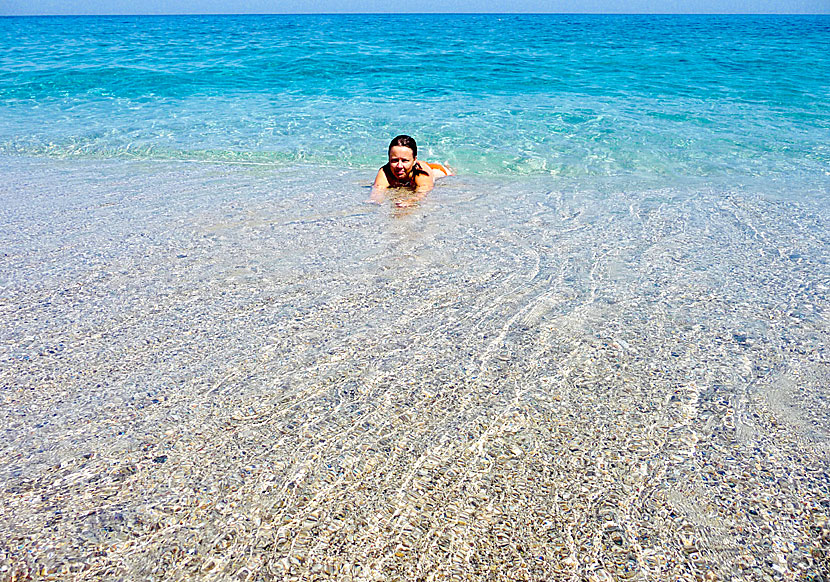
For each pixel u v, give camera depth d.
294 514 1.82
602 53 17.12
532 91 11.15
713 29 32.75
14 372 2.52
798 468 2.01
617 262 3.74
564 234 4.25
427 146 7.33
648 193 5.41
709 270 3.62
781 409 2.31
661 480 1.96
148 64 14.27
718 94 10.52
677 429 2.21
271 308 3.10
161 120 8.72
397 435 2.16
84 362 2.60
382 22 57.59
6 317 2.99
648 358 2.66
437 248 3.96
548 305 3.15
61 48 19.05
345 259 3.75
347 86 11.77
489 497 1.90
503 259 3.77
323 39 23.47
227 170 6.24
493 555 1.70
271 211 4.75
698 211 4.82
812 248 3.97
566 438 2.15
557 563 1.68
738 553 1.70
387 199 5.14
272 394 2.38
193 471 1.98
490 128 8.21
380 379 2.49
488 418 2.26
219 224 4.41
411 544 1.73
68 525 1.76
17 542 1.70
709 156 6.82
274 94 10.96
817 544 1.73
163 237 4.12
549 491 1.92
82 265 3.63
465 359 2.65
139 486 1.91
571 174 6.20
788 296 3.27
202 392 2.39
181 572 1.63
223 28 38.09
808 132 7.83
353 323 2.95
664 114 8.95
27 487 1.90
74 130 8.04
